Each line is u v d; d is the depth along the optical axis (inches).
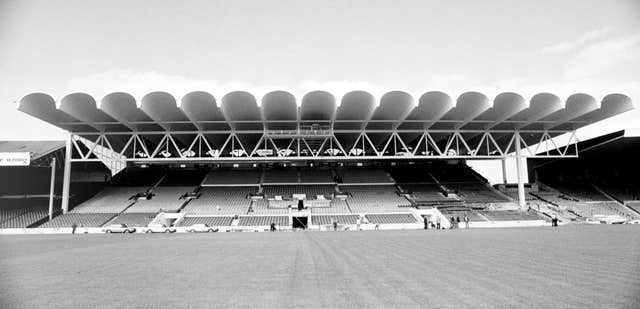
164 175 2352.4
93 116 1776.6
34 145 2097.7
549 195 2273.6
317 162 2474.2
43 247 803.4
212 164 2461.9
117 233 1670.8
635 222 1927.9
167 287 324.8
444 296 271.9
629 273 354.6
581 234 989.8
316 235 1225.4
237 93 1585.9
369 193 2169.0
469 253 552.7
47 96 1582.2
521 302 250.4
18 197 2028.8
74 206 2096.5
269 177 2315.5
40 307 260.7
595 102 1686.8
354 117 1866.4
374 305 251.0
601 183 2399.1
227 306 257.6
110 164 2412.6
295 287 316.8
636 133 1910.7
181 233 1603.1
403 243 777.6
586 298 258.7
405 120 1868.8
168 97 1585.9
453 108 1688.0
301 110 1758.1
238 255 578.9
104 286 332.2
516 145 2033.7
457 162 2593.5
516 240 808.3
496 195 2171.5
